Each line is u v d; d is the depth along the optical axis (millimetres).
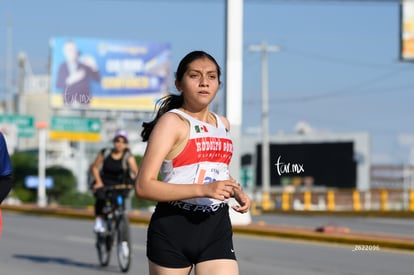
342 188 168250
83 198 111500
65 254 35031
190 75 12227
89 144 148625
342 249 38500
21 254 34875
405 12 107625
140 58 128500
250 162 179875
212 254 12141
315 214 84188
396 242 38500
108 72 127500
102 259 30688
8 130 117562
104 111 128000
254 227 47281
